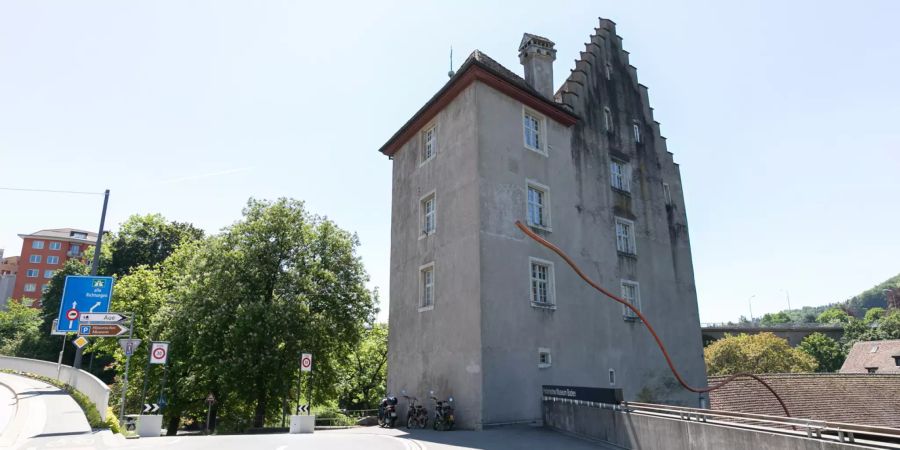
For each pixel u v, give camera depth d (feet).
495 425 52.95
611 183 79.92
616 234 77.77
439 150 68.85
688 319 85.15
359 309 104.22
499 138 63.98
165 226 191.93
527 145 67.67
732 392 85.46
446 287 62.03
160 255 185.16
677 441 36.22
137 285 124.16
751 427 31.50
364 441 43.27
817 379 93.45
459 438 45.60
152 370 104.99
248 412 107.86
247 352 88.22
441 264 63.98
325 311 99.35
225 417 112.98
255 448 37.70
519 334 58.23
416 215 72.28
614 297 63.46
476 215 58.95
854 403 86.84
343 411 145.38
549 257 65.21
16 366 128.06
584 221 72.43
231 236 100.58
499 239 59.93
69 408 61.93
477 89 63.36
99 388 57.62
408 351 68.08
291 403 108.06
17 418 54.03
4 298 337.93
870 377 96.32
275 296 95.35
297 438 46.47
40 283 321.73
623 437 41.52
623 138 85.05
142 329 117.19
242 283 95.09
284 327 91.35
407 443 41.57
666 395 75.46
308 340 92.53
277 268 99.96
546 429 50.98
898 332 256.52
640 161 87.10
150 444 40.19
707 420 34.99
